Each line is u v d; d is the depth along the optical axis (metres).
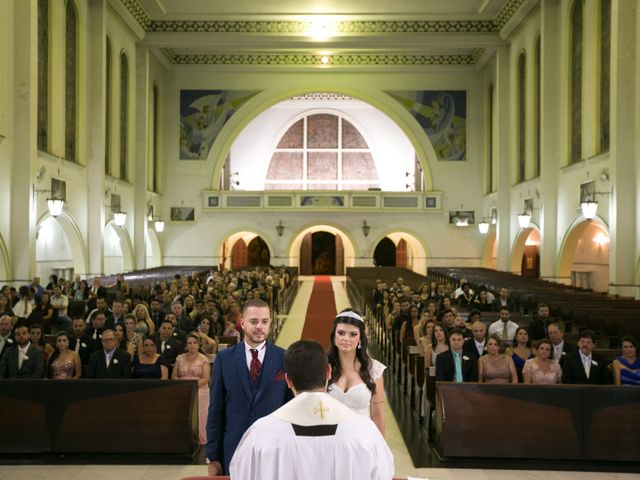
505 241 26.97
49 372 7.90
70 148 20.36
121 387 7.17
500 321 11.19
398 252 42.69
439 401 7.20
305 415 2.66
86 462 6.93
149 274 23.92
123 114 25.86
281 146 39.12
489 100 30.94
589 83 18.86
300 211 32.50
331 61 31.75
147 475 6.60
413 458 7.30
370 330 18.11
